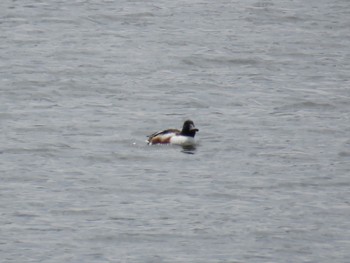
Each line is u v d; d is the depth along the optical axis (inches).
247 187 1211.2
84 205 1151.0
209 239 1071.6
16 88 1603.1
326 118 1493.6
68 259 1023.0
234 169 1268.5
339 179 1240.8
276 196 1186.0
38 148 1333.7
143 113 1501.0
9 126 1422.2
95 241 1063.6
